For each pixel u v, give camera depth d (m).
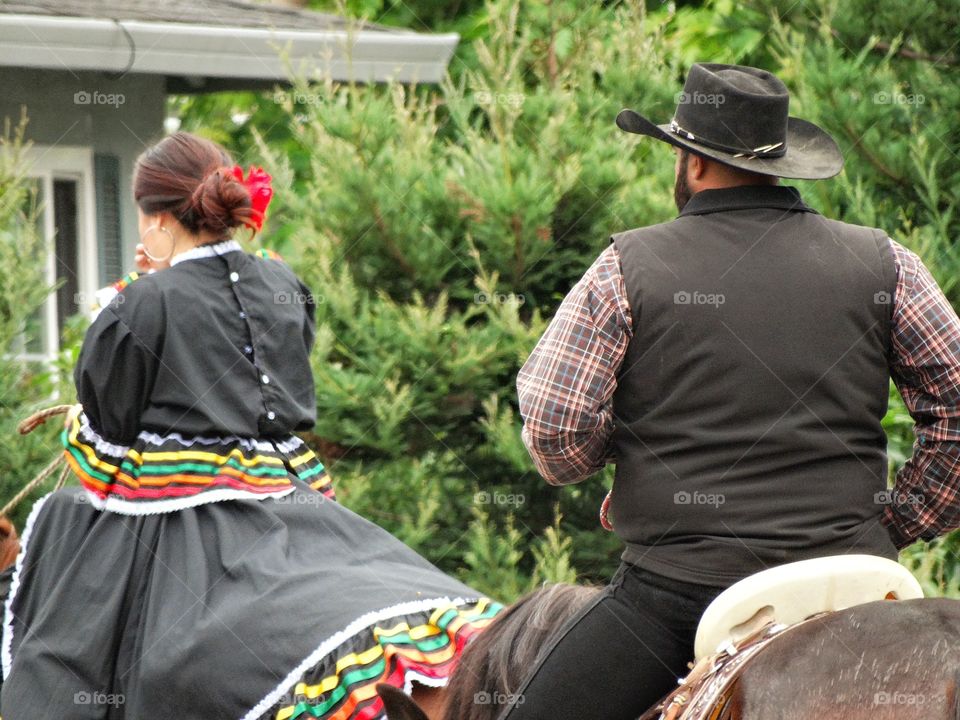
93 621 11.04
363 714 9.98
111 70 24.28
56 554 11.62
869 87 21.23
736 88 8.93
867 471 8.55
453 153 21.39
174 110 38.12
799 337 8.41
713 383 8.40
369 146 20.86
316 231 21.09
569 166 20.06
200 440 11.50
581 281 8.91
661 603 8.53
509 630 9.79
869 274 8.61
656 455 8.55
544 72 22.67
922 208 21.36
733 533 8.29
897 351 8.73
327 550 11.42
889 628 7.29
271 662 10.38
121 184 26.42
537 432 8.73
